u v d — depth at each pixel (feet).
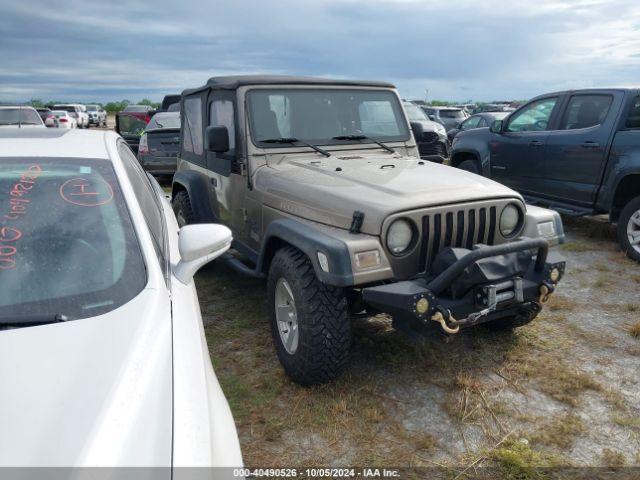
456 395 11.23
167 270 7.84
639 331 13.97
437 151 40.09
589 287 17.52
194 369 6.12
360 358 12.59
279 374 11.94
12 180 7.75
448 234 11.07
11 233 7.06
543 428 10.22
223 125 15.40
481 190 11.63
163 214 10.86
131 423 4.94
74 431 4.70
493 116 50.67
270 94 14.42
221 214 16.47
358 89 15.52
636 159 19.40
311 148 14.61
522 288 10.52
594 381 11.64
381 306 10.11
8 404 4.89
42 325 5.97
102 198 7.74
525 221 12.14
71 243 7.06
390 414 10.63
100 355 5.58
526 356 12.85
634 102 20.22
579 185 21.74
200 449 5.15
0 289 6.43
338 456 9.48
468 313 10.27
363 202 10.73
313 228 11.06
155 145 34.40
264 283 17.46
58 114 85.46
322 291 10.62
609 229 24.34
